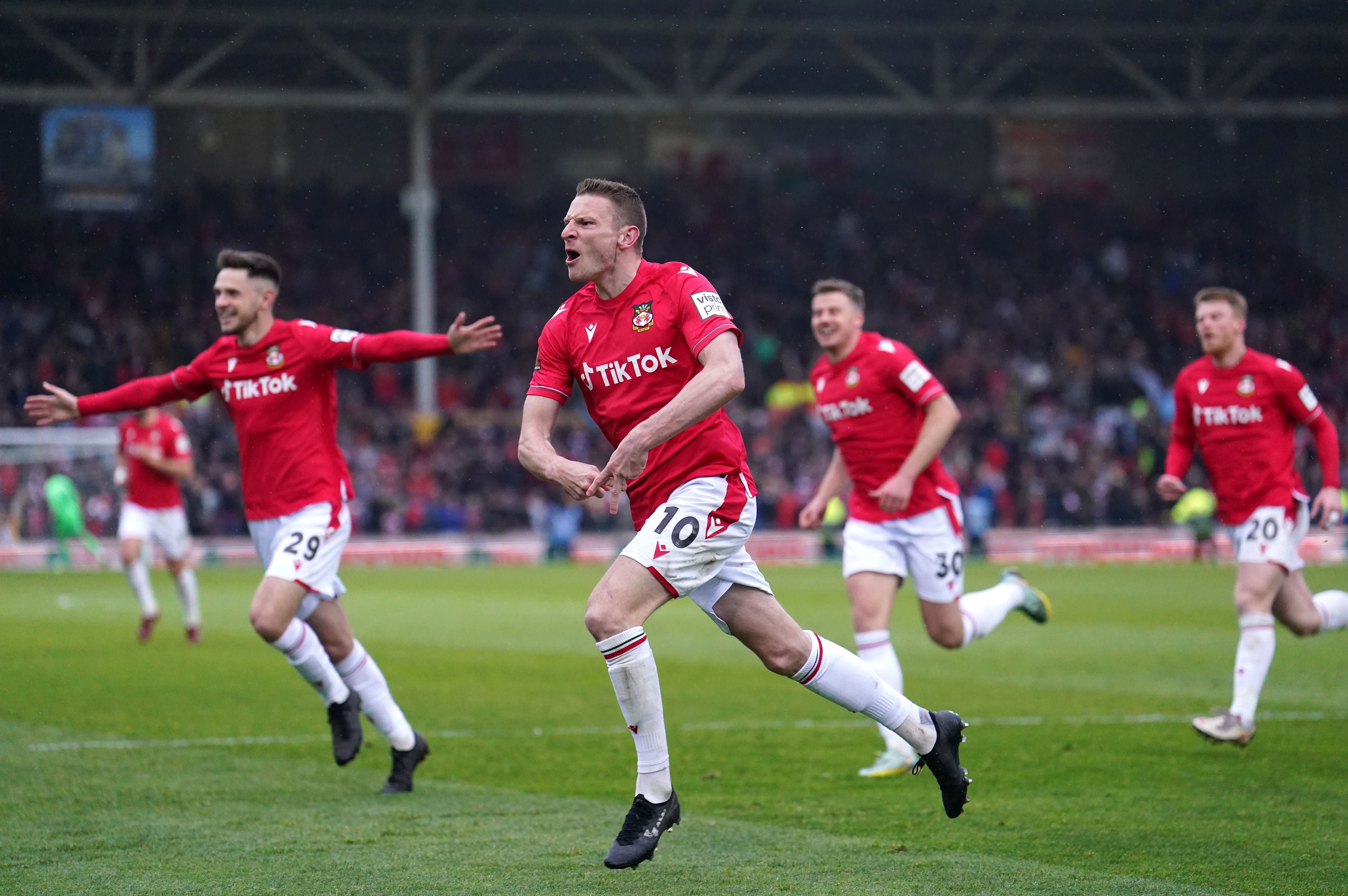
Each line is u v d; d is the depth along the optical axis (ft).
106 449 244.42
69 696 84.02
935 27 301.22
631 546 41.09
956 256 354.13
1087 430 303.68
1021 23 301.02
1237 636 121.60
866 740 67.82
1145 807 51.26
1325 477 66.13
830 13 294.66
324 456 57.72
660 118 360.28
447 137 349.41
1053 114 309.63
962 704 80.28
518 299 332.39
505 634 126.21
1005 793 54.13
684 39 301.63
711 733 70.13
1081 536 259.19
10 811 50.88
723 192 360.69
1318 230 360.07
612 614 40.11
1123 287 353.72
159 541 117.60
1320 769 59.21
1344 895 39.04
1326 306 352.08
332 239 334.03
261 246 328.90
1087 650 110.73
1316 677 90.99
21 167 316.40
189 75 272.51
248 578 208.33
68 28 284.61
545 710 78.59
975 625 68.49
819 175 367.86
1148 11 295.28
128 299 312.91
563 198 353.10
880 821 49.16
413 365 311.68
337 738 55.16
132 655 108.37
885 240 356.18
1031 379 324.19
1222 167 371.35
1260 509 65.62
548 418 42.96
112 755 63.41
